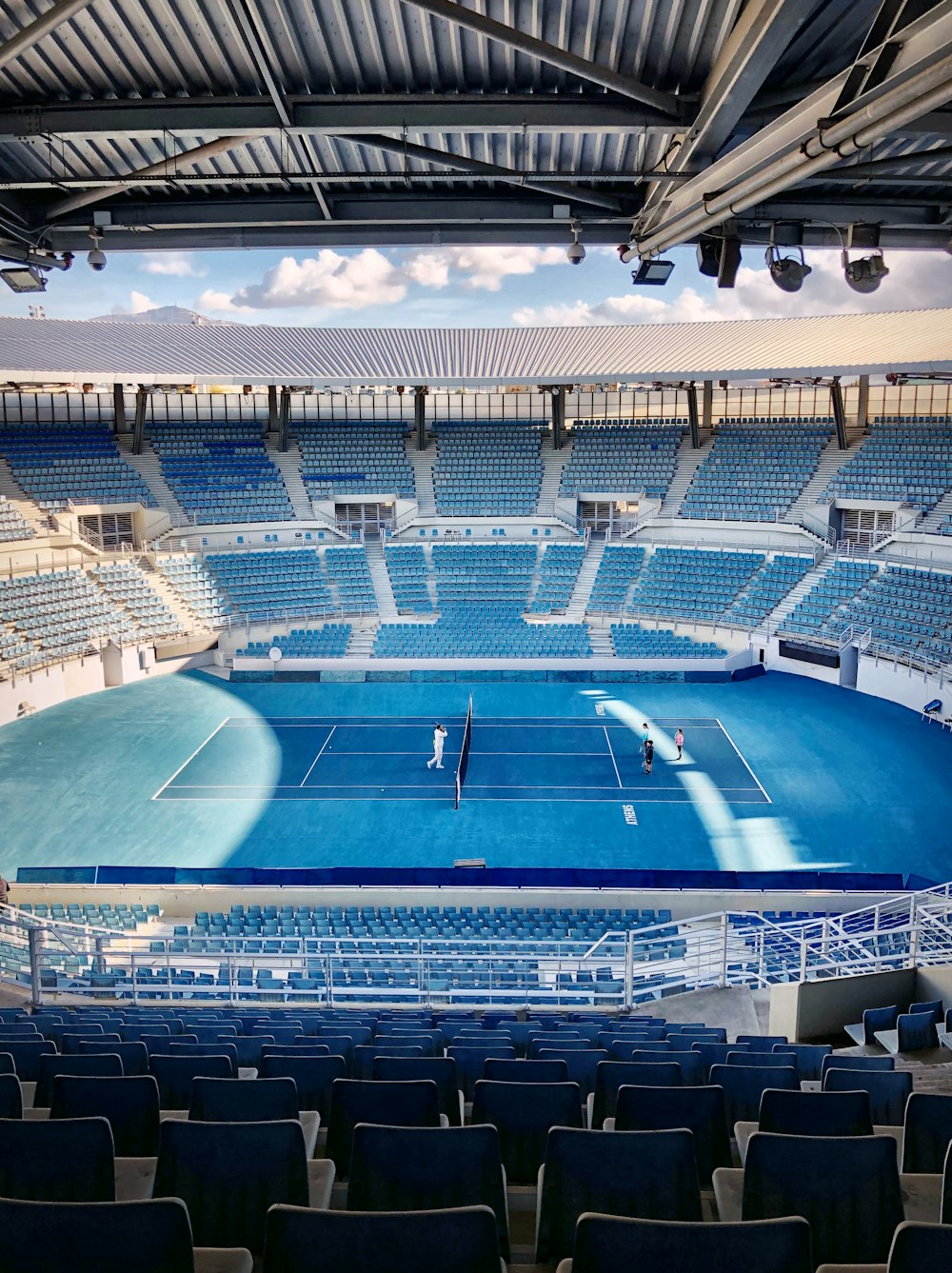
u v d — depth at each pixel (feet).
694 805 103.91
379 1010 53.01
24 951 69.21
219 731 128.77
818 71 40.45
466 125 43.91
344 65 41.83
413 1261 12.56
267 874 86.02
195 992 56.54
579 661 151.23
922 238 55.72
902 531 149.07
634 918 80.84
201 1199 17.06
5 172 52.95
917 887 80.43
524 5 37.76
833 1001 43.62
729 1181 18.45
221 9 37.58
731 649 154.40
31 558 148.36
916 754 115.96
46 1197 16.99
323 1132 26.53
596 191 55.62
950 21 27.68
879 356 150.41
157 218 55.88
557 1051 31.27
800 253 53.62
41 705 135.85
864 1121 20.34
